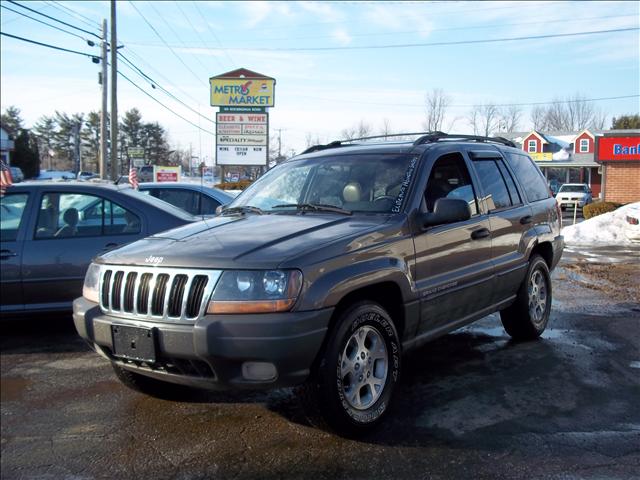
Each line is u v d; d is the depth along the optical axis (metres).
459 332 6.44
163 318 3.49
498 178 5.68
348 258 3.71
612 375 4.98
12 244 5.85
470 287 4.84
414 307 4.20
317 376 3.53
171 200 10.30
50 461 3.52
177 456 3.58
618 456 3.53
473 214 5.05
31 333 6.36
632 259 12.17
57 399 4.52
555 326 6.63
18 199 6.03
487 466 3.41
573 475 3.30
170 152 75.50
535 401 4.40
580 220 26.55
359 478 3.29
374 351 3.90
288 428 3.96
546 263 6.37
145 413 4.24
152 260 3.64
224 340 3.30
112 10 24.44
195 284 3.45
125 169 66.44
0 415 4.21
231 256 3.49
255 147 25.28
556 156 47.72
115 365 4.21
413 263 4.22
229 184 27.14
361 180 4.68
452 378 4.93
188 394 4.60
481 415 4.14
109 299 3.78
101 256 4.11
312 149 5.72
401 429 3.91
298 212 4.57
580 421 4.04
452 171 5.03
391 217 4.25
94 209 6.15
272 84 24.91
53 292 5.89
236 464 3.47
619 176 22.92
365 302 3.83
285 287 3.36
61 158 86.75
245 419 4.12
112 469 3.43
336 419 3.60
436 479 3.27
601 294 8.41
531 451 3.59
